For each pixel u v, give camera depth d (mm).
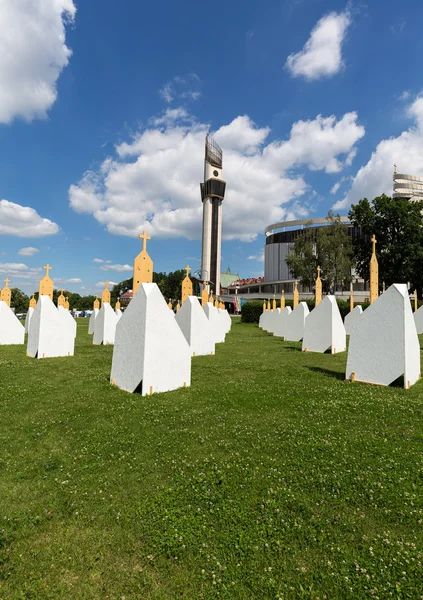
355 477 4207
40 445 5414
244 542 3234
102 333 19000
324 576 2842
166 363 8484
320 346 15750
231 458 4781
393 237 39594
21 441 5543
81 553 3168
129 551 3188
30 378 9977
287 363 12562
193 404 7289
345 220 70688
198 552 3137
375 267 12305
